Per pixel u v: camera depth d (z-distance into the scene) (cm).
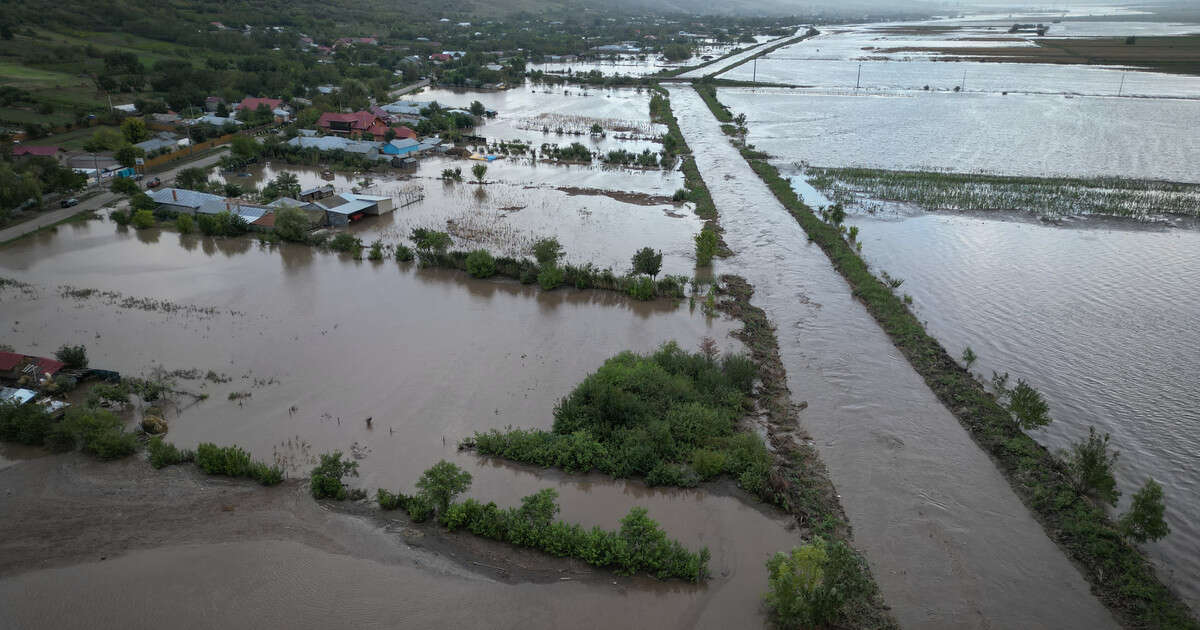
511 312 5438
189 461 3638
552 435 3775
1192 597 2783
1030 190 8488
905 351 4831
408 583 2859
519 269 6134
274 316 5312
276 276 6153
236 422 3938
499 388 4316
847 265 6262
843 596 2659
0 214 7300
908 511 3309
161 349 4753
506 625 2664
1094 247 6675
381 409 4072
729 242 7056
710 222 7581
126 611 2706
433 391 4269
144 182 8988
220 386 4300
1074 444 3547
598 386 3972
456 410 4075
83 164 9194
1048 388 4294
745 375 4338
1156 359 4591
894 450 3769
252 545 3050
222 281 6019
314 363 4591
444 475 3244
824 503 3347
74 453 3722
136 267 6331
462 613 2712
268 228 7231
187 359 4622
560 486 3494
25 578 2862
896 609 2758
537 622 2678
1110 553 2967
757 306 5600
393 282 6038
